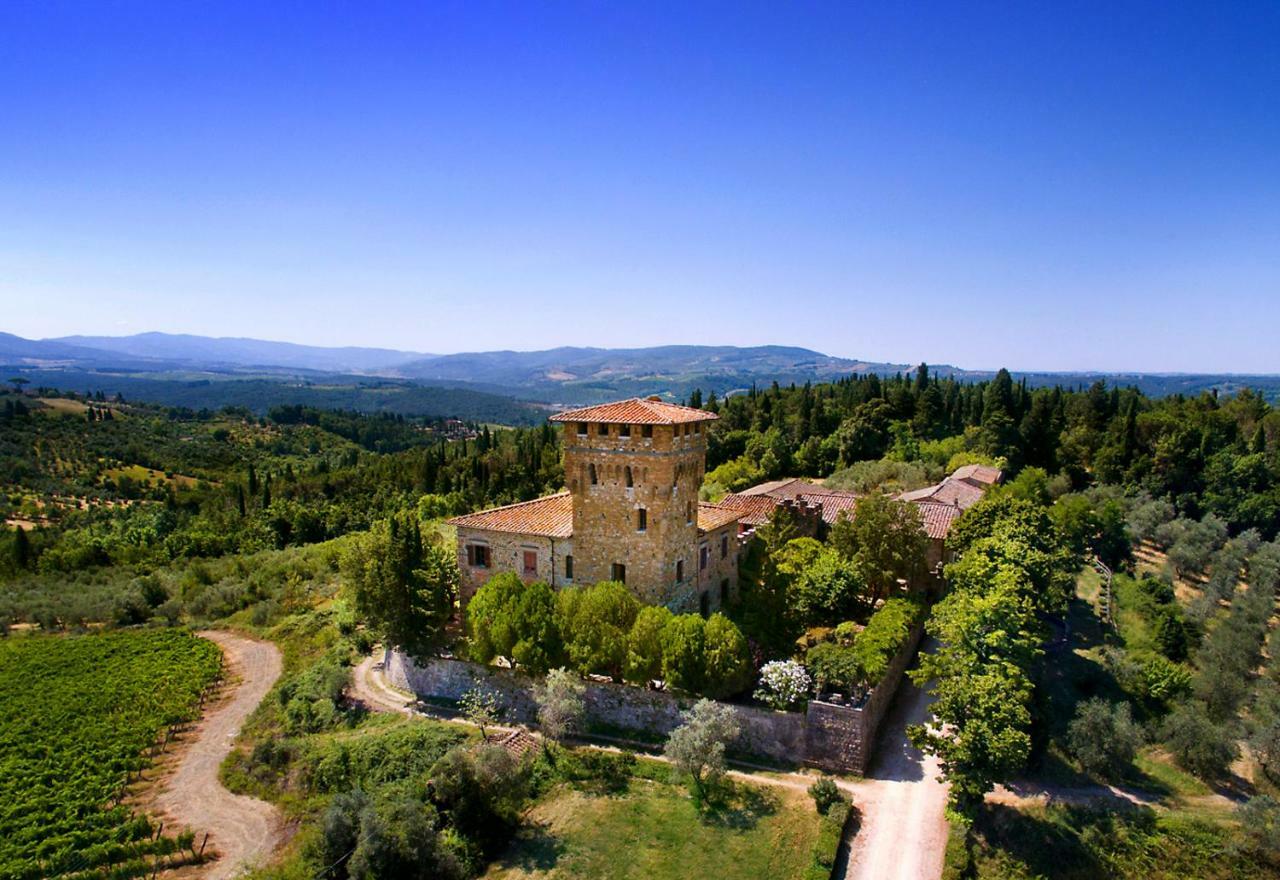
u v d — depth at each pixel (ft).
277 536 435.53
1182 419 453.58
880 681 172.14
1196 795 164.25
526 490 450.71
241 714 214.28
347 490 529.04
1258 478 374.22
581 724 176.24
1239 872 141.18
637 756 167.73
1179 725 177.37
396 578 195.00
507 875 135.44
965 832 141.49
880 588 235.61
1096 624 244.63
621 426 198.08
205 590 324.19
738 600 246.27
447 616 204.44
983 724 140.56
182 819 164.55
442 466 524.11
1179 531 335.47
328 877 135.44
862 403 519.19
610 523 201.57
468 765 146.92
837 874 133.28
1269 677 224.53
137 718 210.38
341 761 168.04
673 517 199.21
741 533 260.83
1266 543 326.85
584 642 179.11
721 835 141.69
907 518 232.12
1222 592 279.90
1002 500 245.86
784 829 142.41
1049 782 163.12
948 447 460.14
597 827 146.00
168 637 278.26
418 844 133.90
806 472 463.42
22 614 318.04
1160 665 205.77
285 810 164.04
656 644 174.29
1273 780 169.27
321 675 213.87
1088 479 438.81
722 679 169.48
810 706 163.53
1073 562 261.44
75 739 198.80
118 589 341.21
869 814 147.84
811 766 163.32
